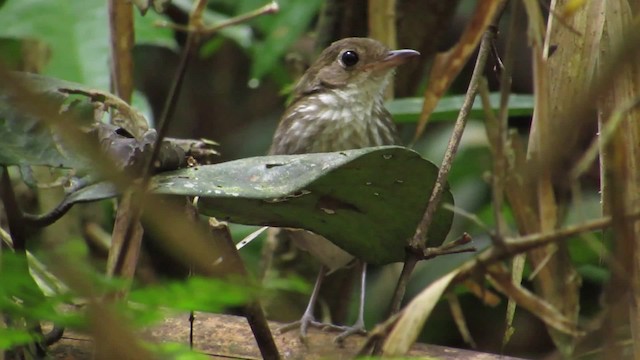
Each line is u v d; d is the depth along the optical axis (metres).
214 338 7.82
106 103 7.00
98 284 4.52
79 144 4.62
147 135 6.52
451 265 11.76
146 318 4.63
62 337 7.59
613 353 6.58
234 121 15.35
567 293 7.98
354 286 12.66
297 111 11.96
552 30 7.57
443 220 7.28
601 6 7.49
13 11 11.95
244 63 15.40
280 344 9.01
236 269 6.14
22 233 6.61
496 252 5.93
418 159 6.34
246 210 7.01
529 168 7.06
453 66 7.91
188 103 15.33
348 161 6.14
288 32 12.48
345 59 11.70
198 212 6.84
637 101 6.57
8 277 4.72
